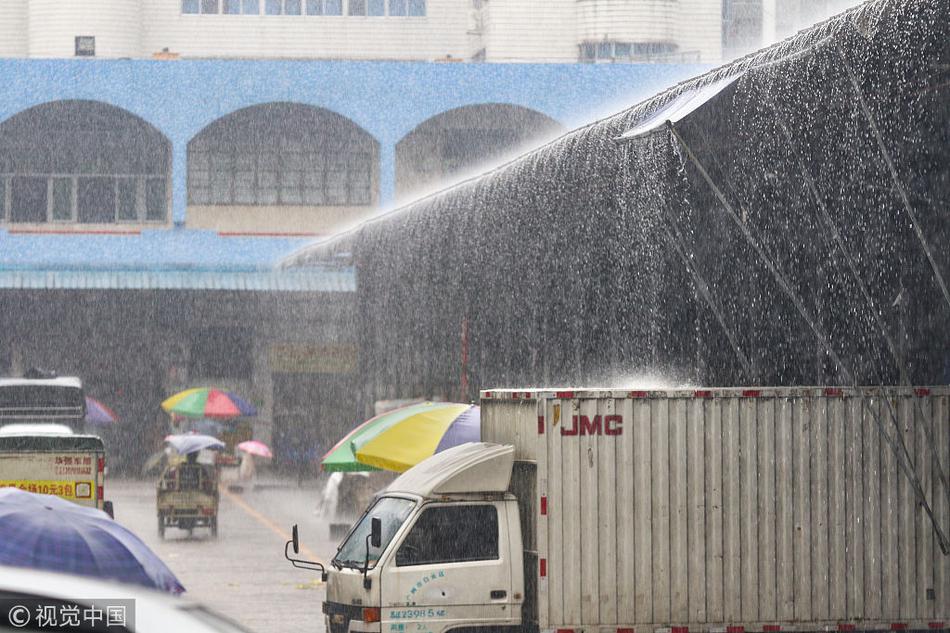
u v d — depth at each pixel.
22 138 141.75
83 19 163.75
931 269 46.50
